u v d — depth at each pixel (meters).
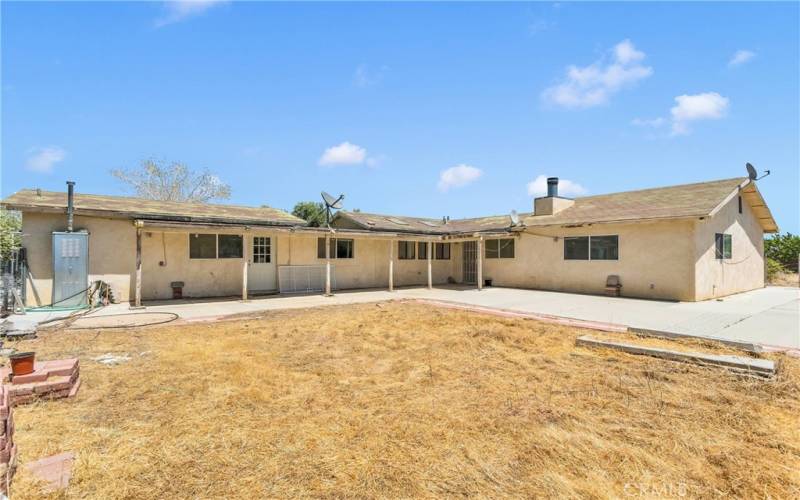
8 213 13.77
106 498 2.62
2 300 9.91
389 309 11.18
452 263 20.70
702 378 5.01
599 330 8.02
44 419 3.80
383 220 18.94
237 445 3.34
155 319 9.36
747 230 16.30
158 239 12.85
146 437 3.46
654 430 3.64
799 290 16.39
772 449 3.30
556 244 15.98
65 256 11.05
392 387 4.80
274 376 5.18
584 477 2.91
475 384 4.91
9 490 2.62
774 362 5.33
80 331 7.95
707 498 2.67
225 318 9.60
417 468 3.01
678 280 12.66
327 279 14.32
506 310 10.84
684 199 13.95
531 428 3.69
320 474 2.93
